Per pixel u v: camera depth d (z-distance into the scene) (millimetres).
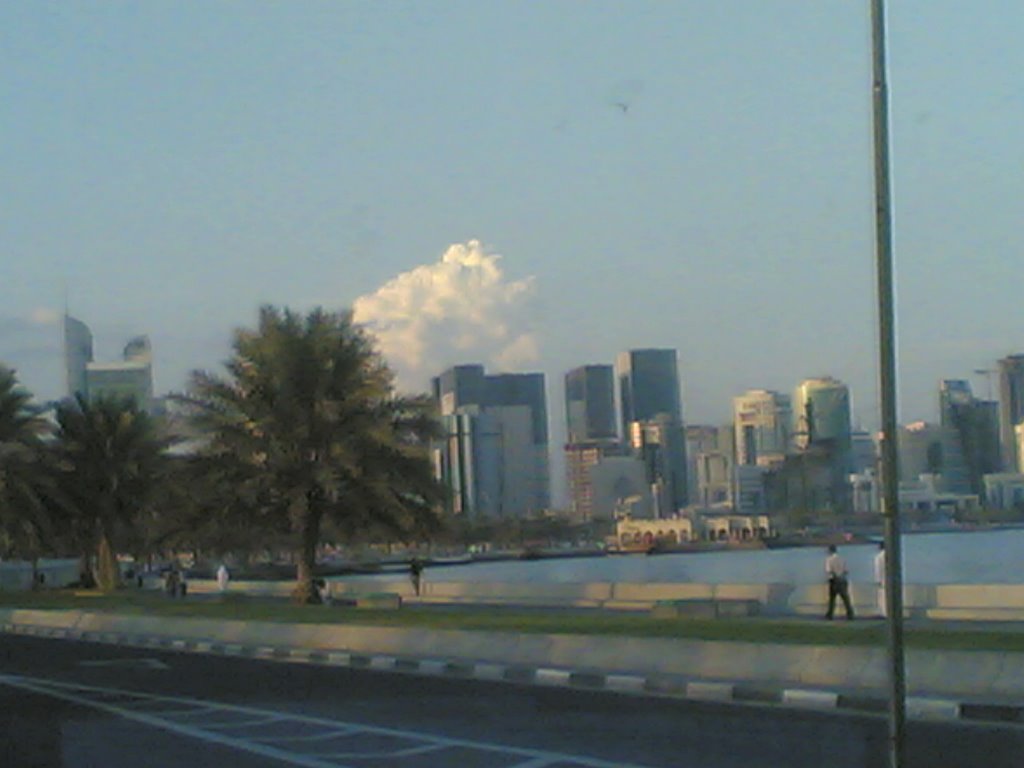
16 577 81062
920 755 13523
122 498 62719
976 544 135125
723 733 15406
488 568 120750
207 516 43688
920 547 126250
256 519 43875
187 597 55562
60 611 41938
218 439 43312
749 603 32250
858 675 18922
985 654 17797
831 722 16188
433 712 18234
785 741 14617
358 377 43719
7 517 55125
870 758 13250
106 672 25938
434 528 44719
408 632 26953
